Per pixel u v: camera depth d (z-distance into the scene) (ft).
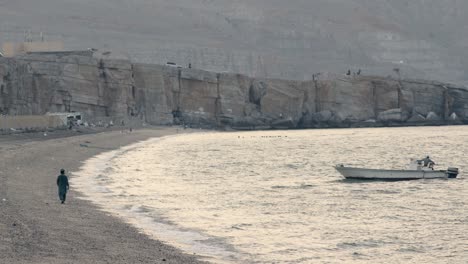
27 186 437.58
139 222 352.69
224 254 295.89
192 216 382.22
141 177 572.92
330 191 509.35
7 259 246.88
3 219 314.14
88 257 260.62
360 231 353.92
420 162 602.85
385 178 576.20
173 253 284.20
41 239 281.74
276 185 546.26
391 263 292.81
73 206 378.94
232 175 625.00
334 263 290.15
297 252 306.14
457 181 570.46
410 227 365.81
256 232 344.69
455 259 300.20
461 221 383.86
